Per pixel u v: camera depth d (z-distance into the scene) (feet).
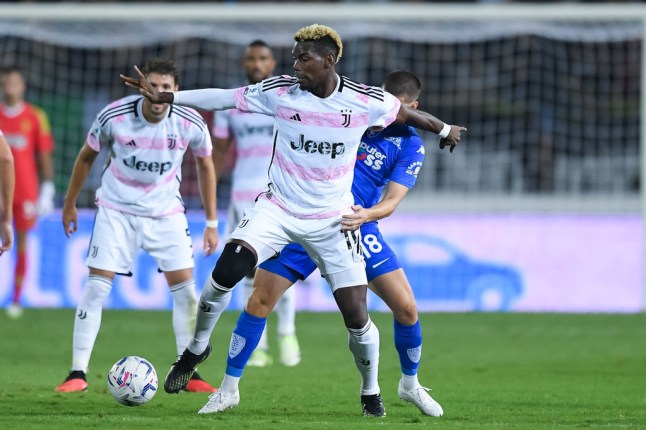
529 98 201.57
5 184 72.38
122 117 84.33
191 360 72.69
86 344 85.51
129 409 72.74
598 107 200.85
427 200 191.93
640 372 102.94
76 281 165.27
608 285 163.84
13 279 164.25
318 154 67.72
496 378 97.76
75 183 86.58
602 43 200.13
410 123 71.20
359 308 69.77
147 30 193.36
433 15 165.99
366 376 71.51
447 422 68.18
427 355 118.62
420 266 164.96
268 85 67.92
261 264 72.33
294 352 108.68
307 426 64.13
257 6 168.04
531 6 167.32
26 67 193.36
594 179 200.95
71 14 169.37
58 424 63.62
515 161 201.05
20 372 98.94
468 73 203.10
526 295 164.25
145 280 166.09
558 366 108.06
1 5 169.89
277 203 69.10
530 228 164.96
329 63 66.33
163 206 87.15
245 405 76.23
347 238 69.05
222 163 111.86
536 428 65.16
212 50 195.31
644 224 163.43
